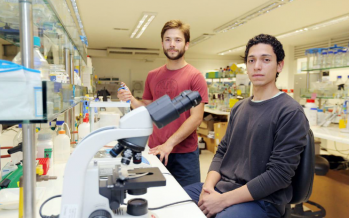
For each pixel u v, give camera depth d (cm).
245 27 584
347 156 392
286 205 135
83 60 296
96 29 612
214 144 483
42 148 133
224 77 542
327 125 267
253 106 134
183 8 457
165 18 519
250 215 113
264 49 127
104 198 70
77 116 255
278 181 114
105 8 457
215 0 415
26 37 67
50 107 58
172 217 85
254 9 459
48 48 154
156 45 829
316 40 705
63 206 65
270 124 122
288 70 783
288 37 676
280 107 122
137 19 528
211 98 581
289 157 115
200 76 182
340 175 229
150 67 1008
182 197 101
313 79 339
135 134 67
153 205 94
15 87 55
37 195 97
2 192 95
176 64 187
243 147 134
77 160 66
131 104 197
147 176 77
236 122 142
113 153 76
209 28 598
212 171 145
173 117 69
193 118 172
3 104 54
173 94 184
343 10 460
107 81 953
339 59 286
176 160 181
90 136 67
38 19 101
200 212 89
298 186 129
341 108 274
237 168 133
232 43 773
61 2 118
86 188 69
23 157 69
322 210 210
